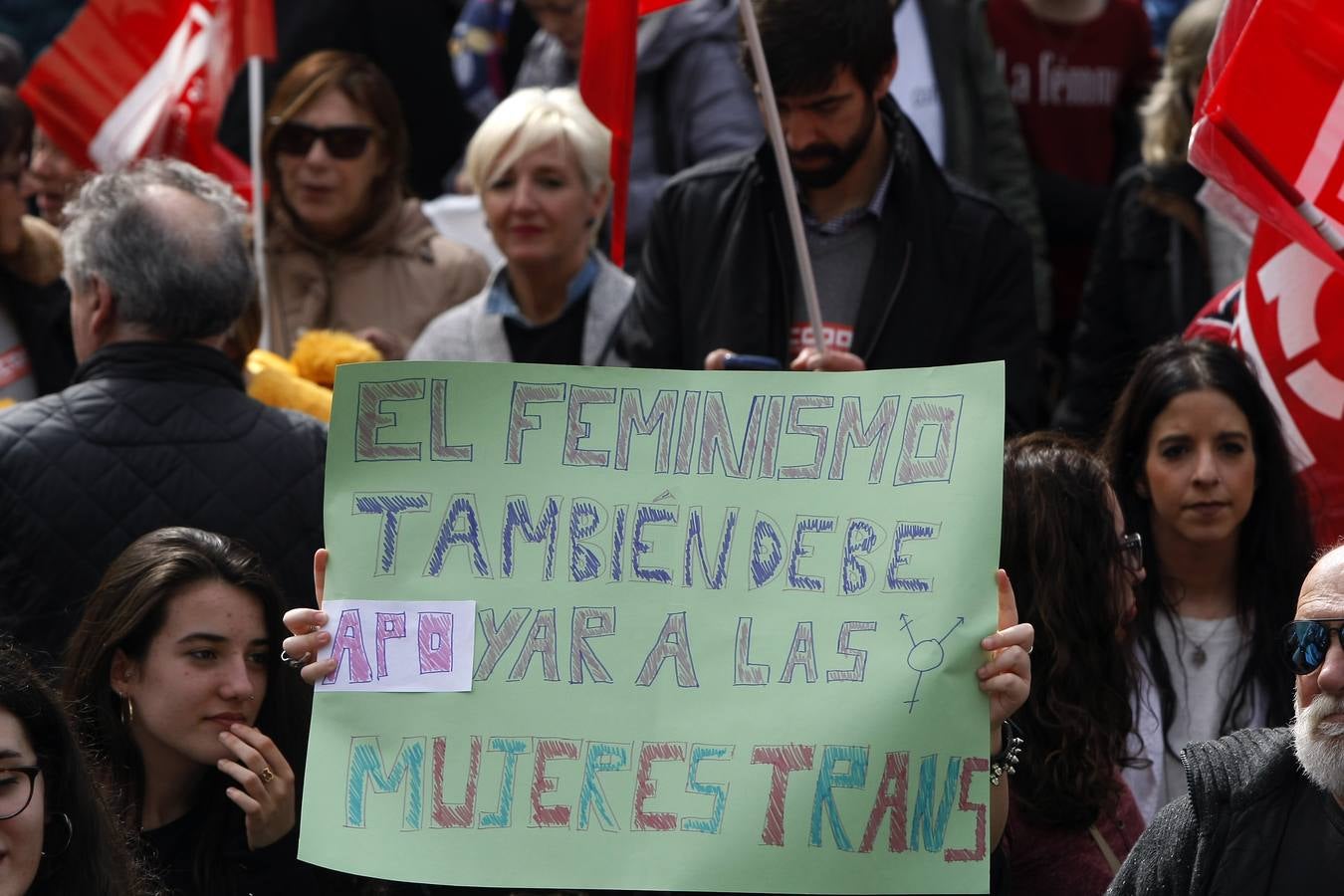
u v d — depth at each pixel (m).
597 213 8.81
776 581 4.87
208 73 9.63
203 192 6.88
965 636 4.73
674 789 4.75
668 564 4.92
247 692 5.70
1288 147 6.21
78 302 6.80
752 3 7.21
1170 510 6.86
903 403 4.96
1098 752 5.75
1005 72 10.90
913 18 10.41
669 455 5.00
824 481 4.93
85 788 4.88
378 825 4.78
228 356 7.45
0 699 4.68
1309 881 4.65
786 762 4.73
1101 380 9.46
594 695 4.84
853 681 4.76
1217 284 9.22
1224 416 6.84
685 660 4.84
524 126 8.59
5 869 4.58
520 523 4.98
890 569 4.82
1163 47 12.52
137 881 5.13
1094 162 11.00
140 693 5.70
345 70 9.41
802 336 7.54
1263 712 6.72
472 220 10.51
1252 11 6.35
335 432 5.06
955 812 4.64
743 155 7.86
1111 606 5.97
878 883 4.62
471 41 12.45
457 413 5.06
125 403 6.51
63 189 10.03
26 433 6.44
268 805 5.56
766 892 4.65
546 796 4.77
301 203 9.37
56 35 13.30
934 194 7.53
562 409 5.05
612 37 6.75
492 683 4.87
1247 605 6.85
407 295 9.48
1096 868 5.64
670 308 7.79
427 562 4.97
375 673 4.90
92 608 5.77
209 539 5.86
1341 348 7.19
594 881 4.69
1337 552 4.86
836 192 7.54
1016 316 7.54
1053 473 6.05
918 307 7.38
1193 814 4.87
